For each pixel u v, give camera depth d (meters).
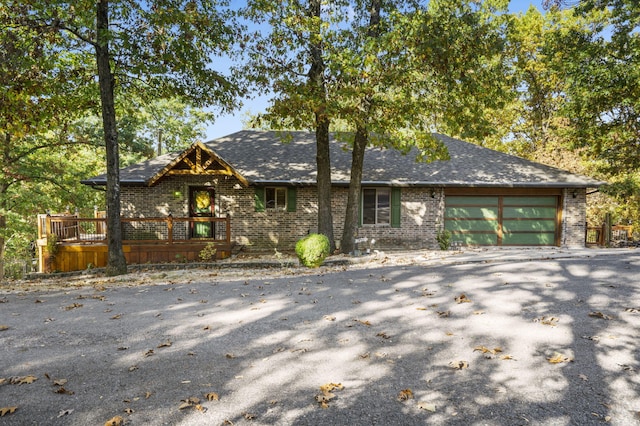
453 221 17.28
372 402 3.81
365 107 13.22
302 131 20.72
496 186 16.59
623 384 4.06
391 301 7.43
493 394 3.92
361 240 15.00
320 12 13.84
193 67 13.64
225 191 16.48
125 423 3.50
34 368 4.73
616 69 18.42
